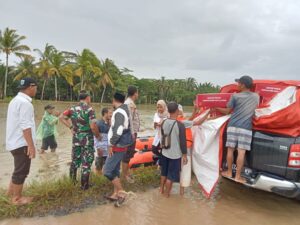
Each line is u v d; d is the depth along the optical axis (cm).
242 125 524
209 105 578
